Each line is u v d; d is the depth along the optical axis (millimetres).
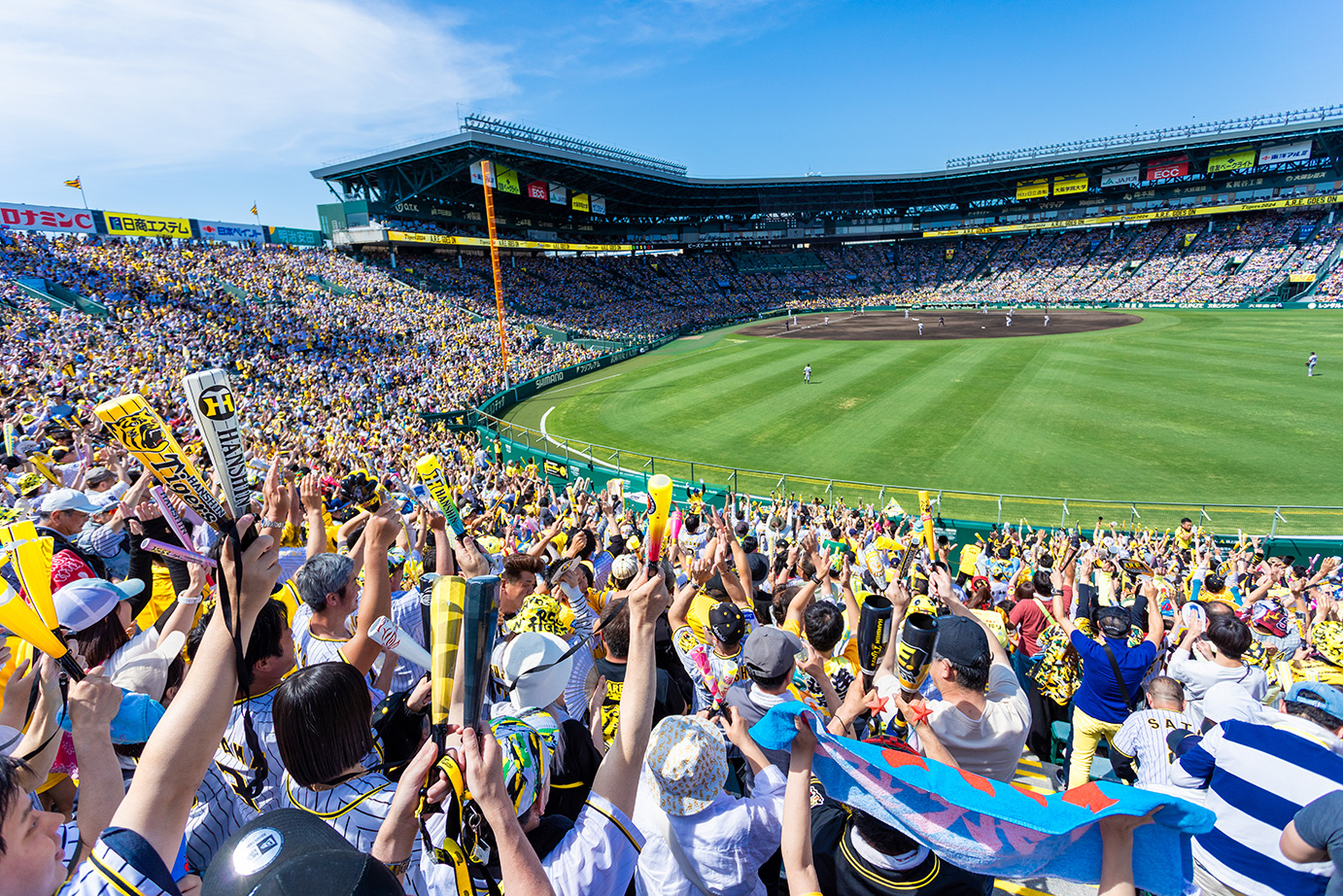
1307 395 31688
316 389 32062
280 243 53156
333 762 2283
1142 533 17656
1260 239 76312
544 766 2357
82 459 8344
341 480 11867
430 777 1794
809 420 33031
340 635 3527
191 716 1694
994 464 25438
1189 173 79062
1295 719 3215
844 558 10328
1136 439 26844
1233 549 16469
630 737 2252
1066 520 20750
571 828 2225
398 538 5480
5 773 1684
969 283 91562
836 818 2928
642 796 2861
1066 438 27469
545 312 63906
